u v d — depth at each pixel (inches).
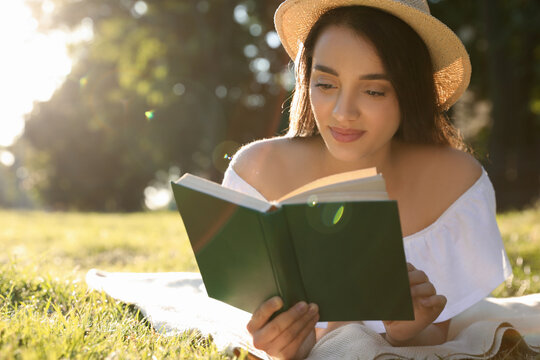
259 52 756.0
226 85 762.2
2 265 137.9
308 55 92.8
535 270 162.7
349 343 81.8
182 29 737.6
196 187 72.1
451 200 101.1
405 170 101.3
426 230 100.3
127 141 977.5
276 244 67.9
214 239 73.2
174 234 309.7
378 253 67.9
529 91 631.8
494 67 588.4
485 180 103.7
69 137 1123.9
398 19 85.9
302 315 71.1
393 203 64.5
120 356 69.4
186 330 86.6
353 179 70.2
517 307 110.0
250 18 730.8
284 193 102.1
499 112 589.0
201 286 118.0
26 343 70.8
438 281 99.6
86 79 877.8
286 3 96.4
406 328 79.9
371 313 72.5
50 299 104.9
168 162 903.7
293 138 104.8
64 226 375.9
